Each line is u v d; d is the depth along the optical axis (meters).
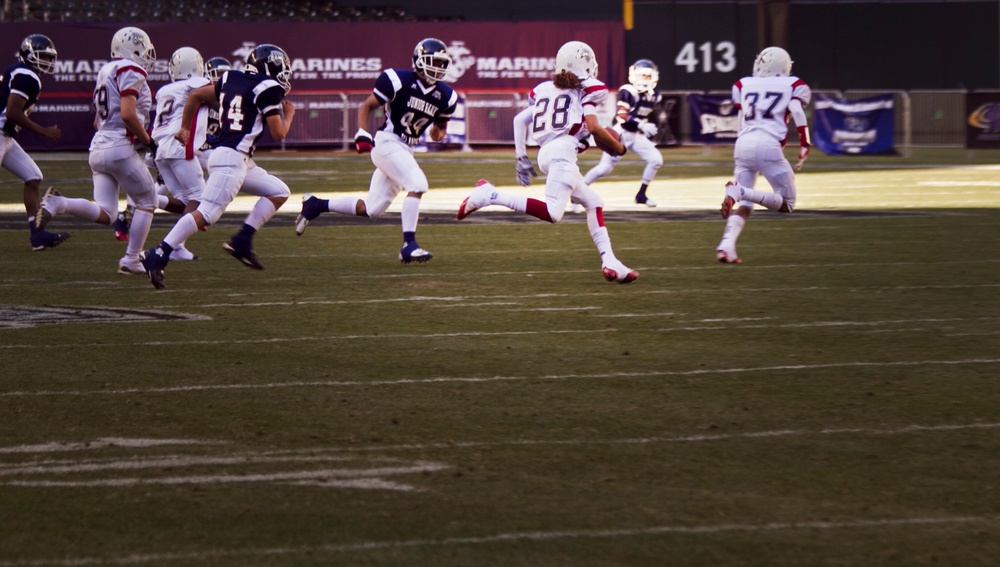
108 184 34.56
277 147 104.31
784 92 35.56
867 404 19.53
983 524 14.05
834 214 51.44
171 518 14.25
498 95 104.38
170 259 36.66
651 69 54.12
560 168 31.28
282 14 114.88
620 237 43.44
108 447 17.14
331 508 14.59
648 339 24.86
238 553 13.16
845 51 117.56
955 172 76.81
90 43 102.50
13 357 22.97
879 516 14.32
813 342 24.55
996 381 21.12
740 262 36.44
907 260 36.81
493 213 53.12
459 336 25.16
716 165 85.69
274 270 34.91
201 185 35.34
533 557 13.03
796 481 15.62
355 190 65.69
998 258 37.16
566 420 18.58
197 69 36.66
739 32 114.75
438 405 19.47
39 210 34.78
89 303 29.12
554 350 23.77
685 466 16.27
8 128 36.78
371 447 17.16
